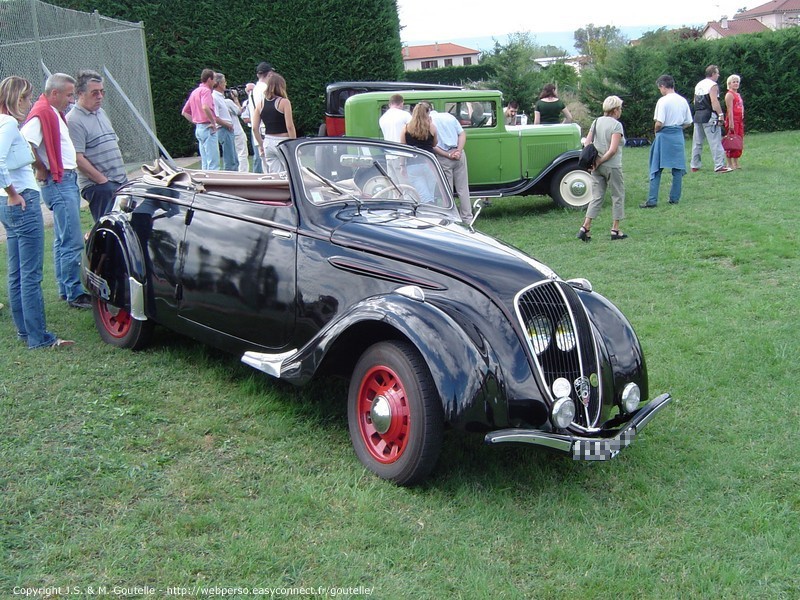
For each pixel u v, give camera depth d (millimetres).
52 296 6820
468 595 2873
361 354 4094
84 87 6371
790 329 5750
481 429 3441
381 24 19391
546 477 3816
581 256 8336
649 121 20969
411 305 3629
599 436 3646
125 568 2971
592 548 3195
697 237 8898
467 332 3576
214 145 11711
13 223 5176
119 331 5566
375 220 4406
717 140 13461
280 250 4395
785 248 7973
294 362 4070
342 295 4082
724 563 3094
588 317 3889
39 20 12336
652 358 5328
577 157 10922
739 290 6828
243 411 4441
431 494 3607
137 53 15109
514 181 11258
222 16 18844
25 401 4477
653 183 10695
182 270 4898
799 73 20875
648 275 7477
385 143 5039
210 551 3100
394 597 2844
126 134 14562
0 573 2891
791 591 2947
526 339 3611
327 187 4594
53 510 3354
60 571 2938
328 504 3486
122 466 3754
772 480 3777
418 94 10617
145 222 5223
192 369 5109
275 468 3809
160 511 3377
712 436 4250
